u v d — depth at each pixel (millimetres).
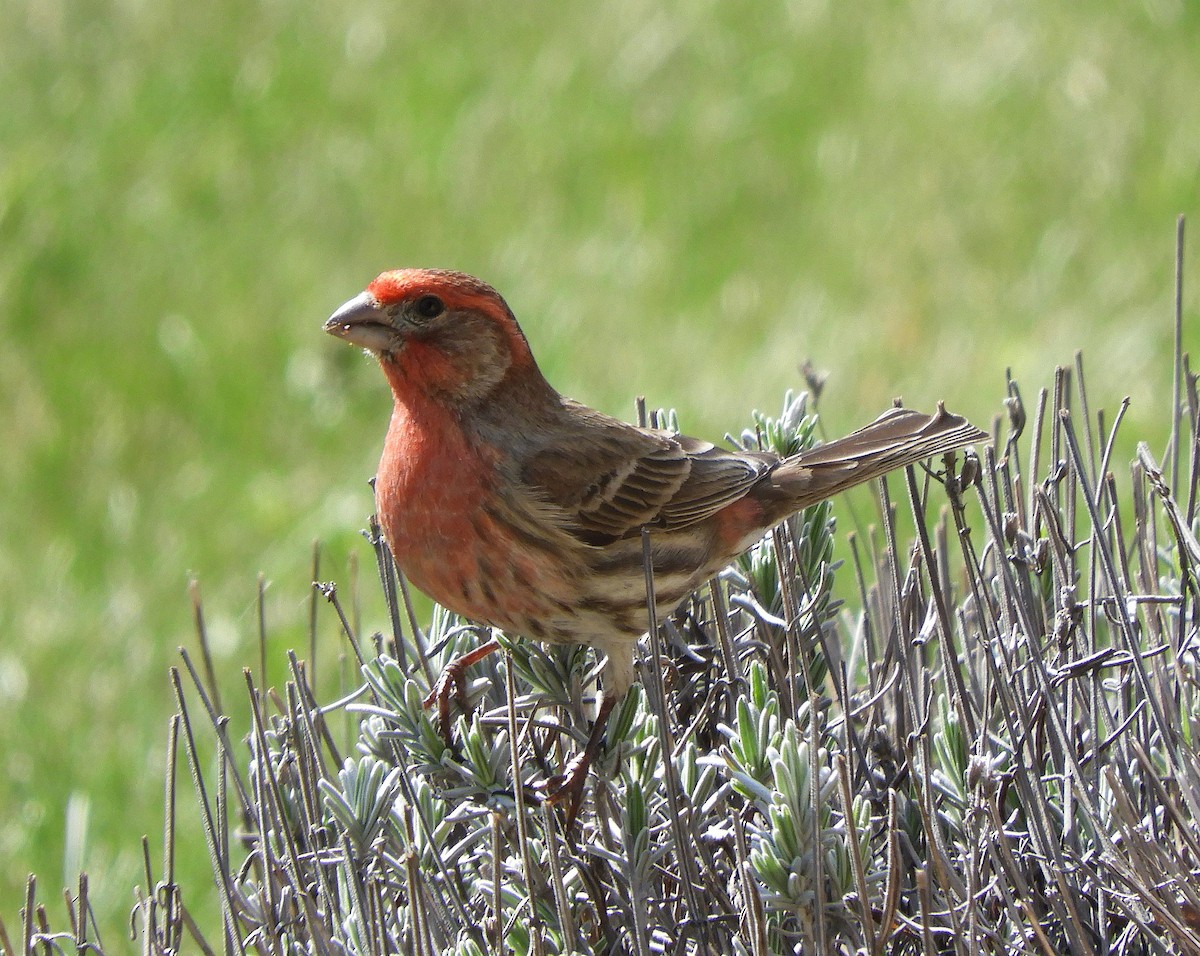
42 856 11164
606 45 22250
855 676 8375
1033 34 21250
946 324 16312
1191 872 6344
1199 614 6895
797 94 20656
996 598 7367
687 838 6461
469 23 23281
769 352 16188
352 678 11969
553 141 20219
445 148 20172
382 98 21547
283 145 20625
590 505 7977
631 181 19234
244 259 18375
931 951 5684
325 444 15633
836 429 15266
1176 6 21266
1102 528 7250
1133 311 16109
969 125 19547
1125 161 18469
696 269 17625
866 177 18891
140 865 10875
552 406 8289
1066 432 7031
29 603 13898
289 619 13102
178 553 14344
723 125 20156
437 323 7934
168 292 18016
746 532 8445
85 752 12031
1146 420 14469
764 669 7207
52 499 15242
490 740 7594
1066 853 6426
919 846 6828
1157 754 6789
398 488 7926
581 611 7871
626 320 16953
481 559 7863
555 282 17688
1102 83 19922
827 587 7641
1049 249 17203
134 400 16359
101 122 21391
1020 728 6691
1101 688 6719
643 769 6922
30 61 22906
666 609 8102
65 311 17812
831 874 6051
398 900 7039
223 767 6883
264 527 14594
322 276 18031
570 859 6688
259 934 6789
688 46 22047
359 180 19828
